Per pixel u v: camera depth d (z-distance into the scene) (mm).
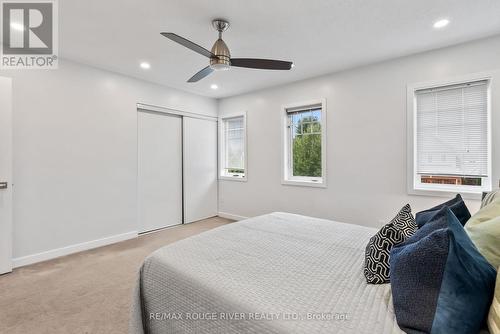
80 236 3279
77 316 1901
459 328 803
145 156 4066
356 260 1517
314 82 3797
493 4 2043
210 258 1513
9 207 2639
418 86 2961
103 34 2506
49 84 2998
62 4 2018
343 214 3578
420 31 2471
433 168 2963
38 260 2912
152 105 4059
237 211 4883
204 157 4949
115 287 2330
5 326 1781
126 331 1744
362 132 3383
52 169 3037
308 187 3910
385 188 3227
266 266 1415
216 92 4641
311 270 1373
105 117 3512
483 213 1270
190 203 4707
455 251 858
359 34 2531
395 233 1291
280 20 2271
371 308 1021
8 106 2633
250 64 2377
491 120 2566
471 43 2666
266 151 4410
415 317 870
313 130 3986
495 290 804
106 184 3537
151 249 3340
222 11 2125
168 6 2051
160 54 2984
